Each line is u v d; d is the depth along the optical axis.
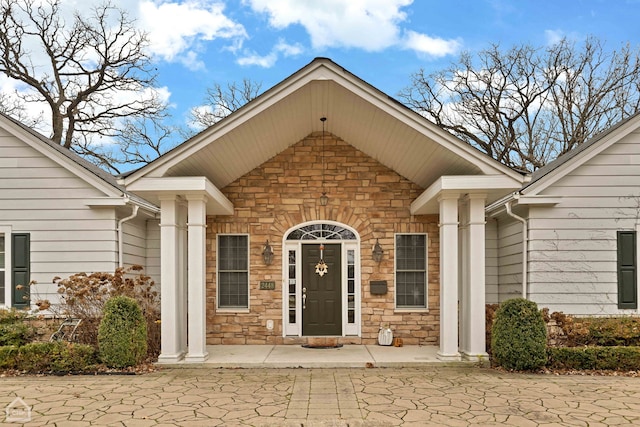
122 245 10.83
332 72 8.52
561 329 9.27
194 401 6.60
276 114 9.12
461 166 9.06
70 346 8.36
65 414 6.04
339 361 8.87
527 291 10.09
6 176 10.49
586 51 21.36
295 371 8.48
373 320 10.89
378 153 10.66
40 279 10.38
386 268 10.98
